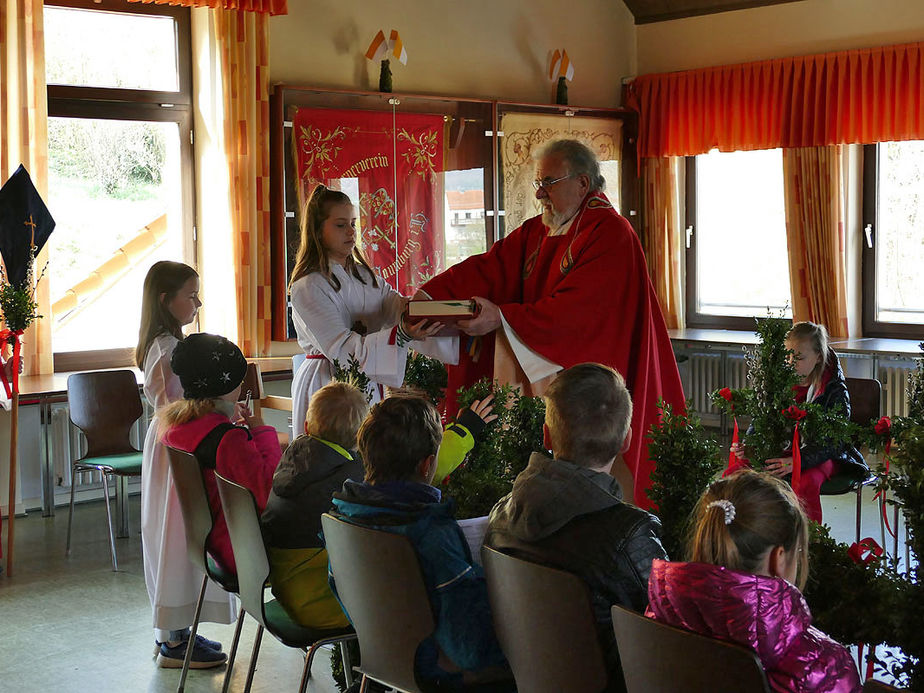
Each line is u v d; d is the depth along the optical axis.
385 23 7.10
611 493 1.97
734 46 7.80
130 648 3.77
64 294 6.07
